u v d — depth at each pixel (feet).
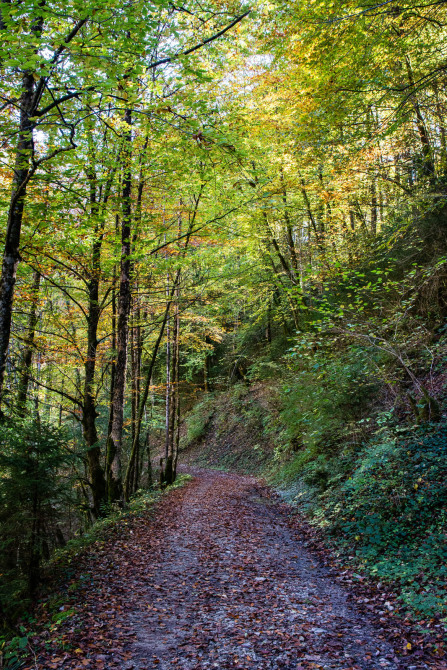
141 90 22.57
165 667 12.39
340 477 29.86
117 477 34.99
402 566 17.63
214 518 32.83
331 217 43.57
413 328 31.76
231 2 22.35
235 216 38.37
